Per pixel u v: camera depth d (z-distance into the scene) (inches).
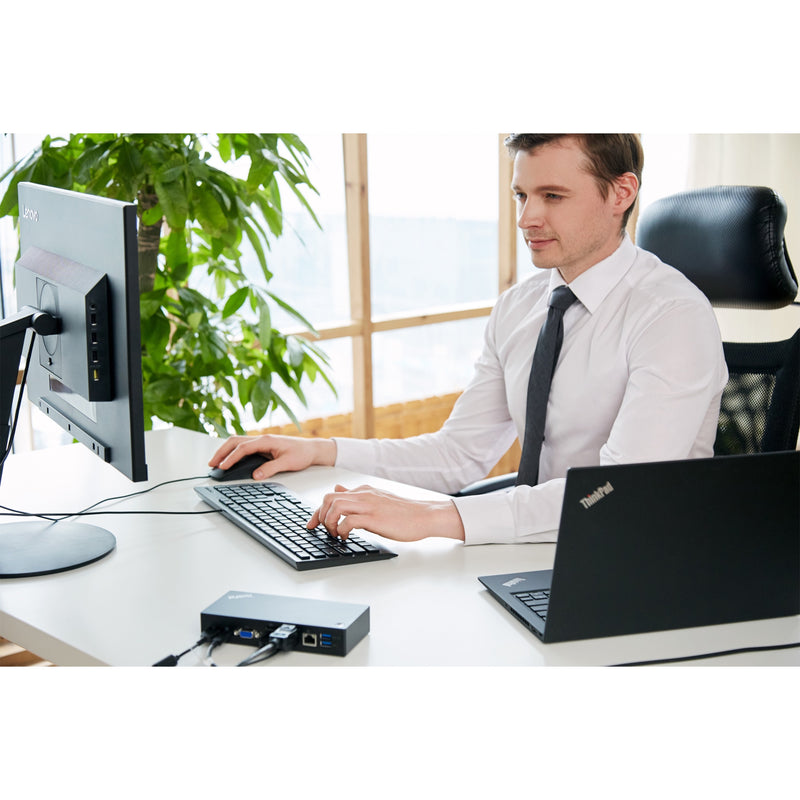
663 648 43.8
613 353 67.7
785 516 46.4
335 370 146.3
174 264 97.1
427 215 154.2
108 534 57.0
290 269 139.2
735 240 73.0
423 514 55.7
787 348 73.3
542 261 66.4
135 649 43.1
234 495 63.5
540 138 63.5
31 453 77.2
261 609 44.7
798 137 146.1
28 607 47.4
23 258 61.1
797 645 44.4
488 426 78.0
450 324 161.3
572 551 43.4
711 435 69.2
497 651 43.1
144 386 93.4
